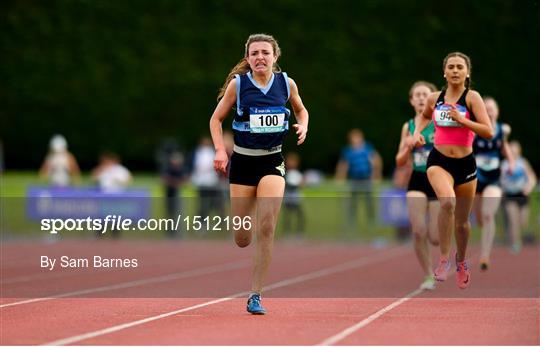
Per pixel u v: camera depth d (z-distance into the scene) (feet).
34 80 212.84
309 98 202.39
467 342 53.36
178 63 207.00
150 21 208.33
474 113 70.23
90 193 158.30
